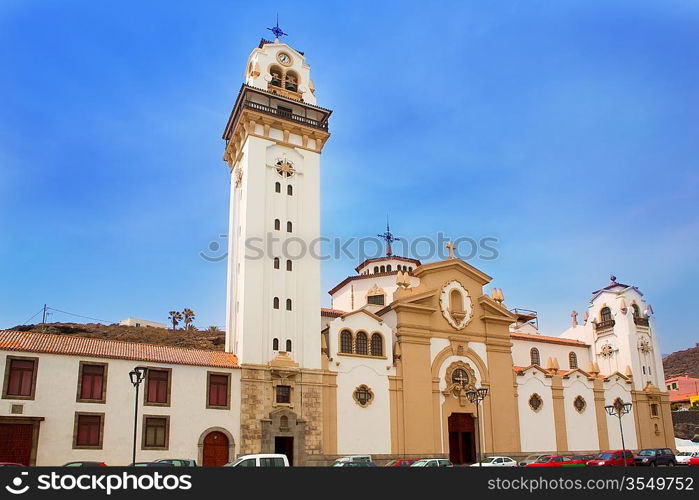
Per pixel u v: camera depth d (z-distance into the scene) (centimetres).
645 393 7244
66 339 4272
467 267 6222
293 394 4919
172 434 4325
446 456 5472
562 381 6575
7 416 3769
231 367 4725
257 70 5878
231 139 5956
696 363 19300
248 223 5231
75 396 4038
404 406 5425
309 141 5869
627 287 7712
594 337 7825
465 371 5906
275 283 5219
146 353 4484
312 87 6184
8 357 3878
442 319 5928
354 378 5272
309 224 5575
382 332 5578
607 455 4884
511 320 6291
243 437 4603
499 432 5888
